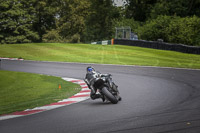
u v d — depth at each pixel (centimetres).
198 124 2380
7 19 18838
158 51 12862
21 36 19325
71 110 3167
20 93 4691
